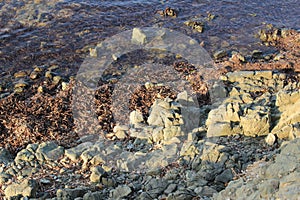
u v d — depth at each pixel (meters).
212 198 9.53
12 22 21.62
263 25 22.02
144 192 10.52
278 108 12.79
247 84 15.67
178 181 10.93
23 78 17.70
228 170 10.64
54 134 14.07
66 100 15.84
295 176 8.46
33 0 23.53
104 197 10.71
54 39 20.42
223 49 19.86
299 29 21.59
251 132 12.19
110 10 23.03
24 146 13.58
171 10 22.81
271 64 17.56
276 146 11.49
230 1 24.44
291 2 24.44
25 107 15.47
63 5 23.25
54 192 11.16
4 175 11.91
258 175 9.77
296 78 16.19
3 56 19.12
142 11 23.08
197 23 21.84
